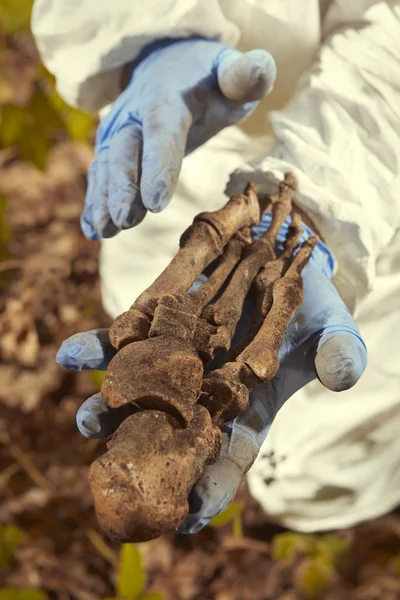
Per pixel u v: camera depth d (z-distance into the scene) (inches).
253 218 20.6
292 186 22.2
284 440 31.6
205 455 16.3
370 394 30.4
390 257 27.7
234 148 31.4
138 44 27.3
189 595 37.7
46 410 41.8
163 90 24.0
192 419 16.3
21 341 42.0
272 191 22.9
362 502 33.7
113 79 29.2
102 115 33.5
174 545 39.1
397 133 24.2
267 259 20.1
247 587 38.3
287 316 18.6
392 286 28.3
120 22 27.1
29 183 51.9
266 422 19.0
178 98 23.9
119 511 15.5
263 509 38.4
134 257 34.5
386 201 23.8
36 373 42.9
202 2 26.1
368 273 23.3
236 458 17.6
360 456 31.9
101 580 37.7
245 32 28.1
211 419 16.9
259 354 17.7
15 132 43.1
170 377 16.4
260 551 39.4
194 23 26.5
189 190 31.7
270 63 23.0
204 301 18.4
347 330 19.3
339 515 34.0
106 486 15.5
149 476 15.5
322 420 30.8
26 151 43.8
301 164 23.7
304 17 27.5
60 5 27.5
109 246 35.1
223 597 37.9
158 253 34.0
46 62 29.7
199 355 17.5
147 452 15.7
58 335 44.8
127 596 32.8
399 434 31.6
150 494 15.5
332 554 39.3
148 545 38.5
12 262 45.3
